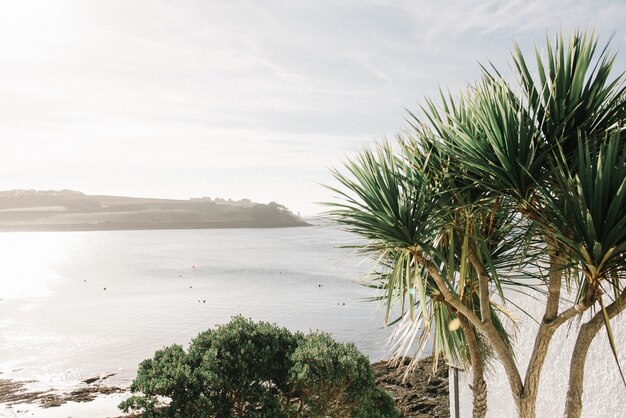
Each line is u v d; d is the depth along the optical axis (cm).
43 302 5588
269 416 670
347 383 700
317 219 416
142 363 717
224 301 5378
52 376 2417
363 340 3153
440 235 445
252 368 712
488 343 508
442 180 424
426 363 1650
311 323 3903
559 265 396
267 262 11738
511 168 372
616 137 329
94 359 2812
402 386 1464
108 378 2342
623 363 542
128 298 5803
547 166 386
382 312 4378
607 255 325
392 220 393
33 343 3288
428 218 413
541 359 412
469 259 427
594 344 579
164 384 657
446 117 444
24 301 5684
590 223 320
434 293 466
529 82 407
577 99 377
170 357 732
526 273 437
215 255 14775
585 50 373
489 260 392
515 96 409
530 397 417
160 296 5941
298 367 684
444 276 465
